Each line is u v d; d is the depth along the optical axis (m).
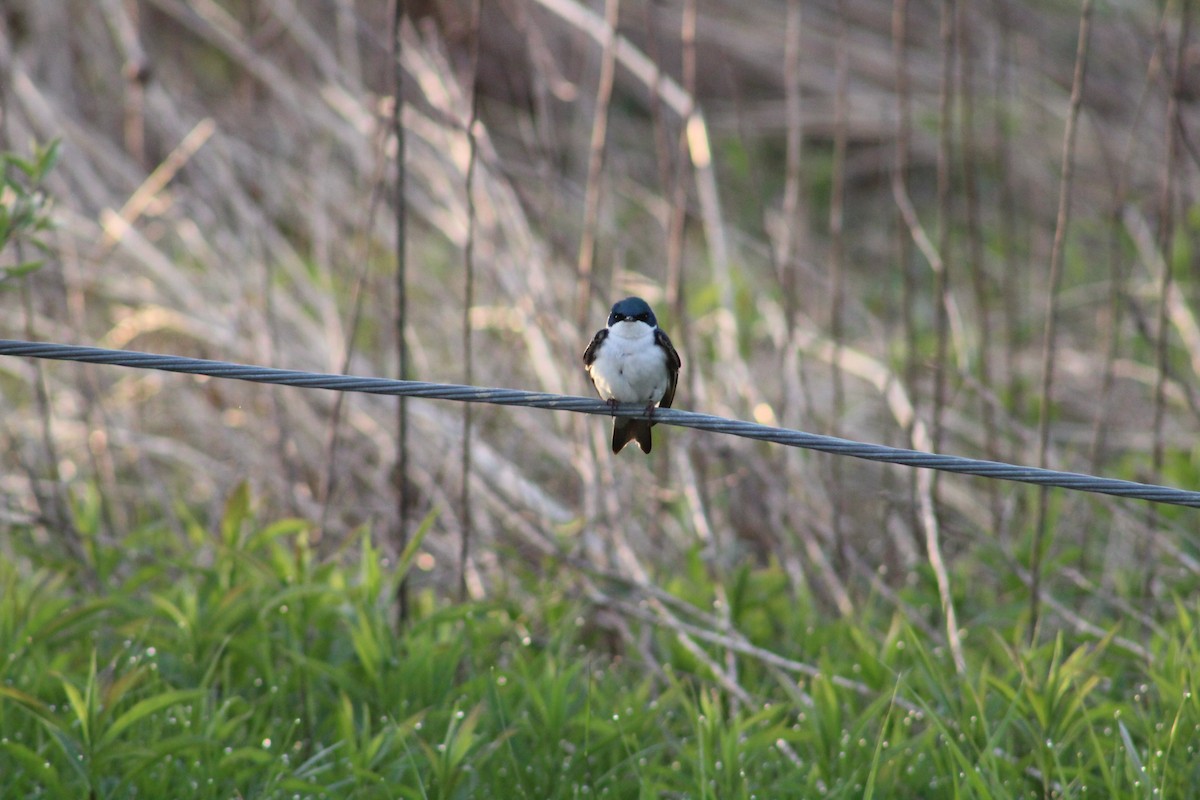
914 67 23.09
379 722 9.04
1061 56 23.06
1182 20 12.20
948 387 15.96
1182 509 13.38
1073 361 17.05
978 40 22.66
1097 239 21.23
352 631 9.16
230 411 14.68
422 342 15.84
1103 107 22.38
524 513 13.38
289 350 14.69
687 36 12.55
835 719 8.49
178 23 21.39
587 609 11.93
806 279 18.52
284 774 7.91
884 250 19.41
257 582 9.88
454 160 15.11
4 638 9.14
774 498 12.66
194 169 16.83
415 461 14.00
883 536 13.04
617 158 19.55
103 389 15.16
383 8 20.95
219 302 15.84
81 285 14.27
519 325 14.47
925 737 8.38
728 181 21.20
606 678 10.38
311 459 14.07
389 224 16.08
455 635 10.14
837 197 13.06
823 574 12.55
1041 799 8.29
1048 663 9.81
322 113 17.45
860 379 16.50
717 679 9.88
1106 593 11.66
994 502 12.82
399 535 11.45
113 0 18.02
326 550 13.07
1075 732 8.16
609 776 8.32
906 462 6.75
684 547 13.30
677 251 12.52
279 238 15.80
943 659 10.09
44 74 18.83
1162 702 9.02
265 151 17.66
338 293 16.28
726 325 14.24
